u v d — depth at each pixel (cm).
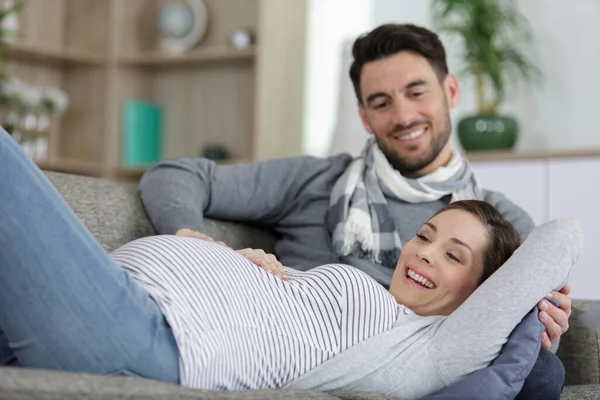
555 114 400
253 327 136
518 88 409
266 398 119
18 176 120
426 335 147
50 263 119
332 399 130
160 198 194
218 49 457
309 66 475
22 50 454
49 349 120
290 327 140
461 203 168
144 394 105
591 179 347
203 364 127
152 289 130
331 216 210
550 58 402
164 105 499
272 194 213
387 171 213
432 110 215
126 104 475
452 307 162
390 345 144
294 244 215
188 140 493
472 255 162
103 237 181
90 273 121
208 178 206
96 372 121
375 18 455
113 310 121
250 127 477
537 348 141
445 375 143
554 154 355
